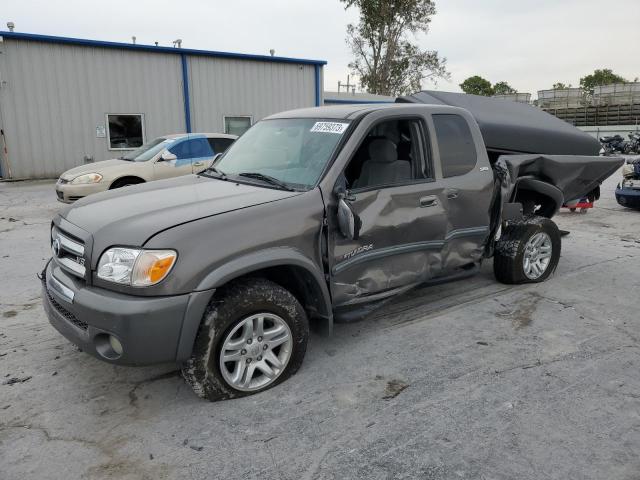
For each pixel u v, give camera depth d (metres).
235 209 3.25
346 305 3.83
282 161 3.99
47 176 16.75
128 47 17.23
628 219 9.68
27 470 2.68
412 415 3.16
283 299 3.36
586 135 6.04
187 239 2.98
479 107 5.75
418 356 3.94
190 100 18.78
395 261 4.05
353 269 3.77
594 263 6.50
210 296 3.01
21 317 4.71
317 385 3.51
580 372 3.70
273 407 3.24
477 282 5.70
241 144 4.62
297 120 4.35
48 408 3.26
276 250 3.28
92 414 3.20
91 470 2.69
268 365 3.43
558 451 2.82
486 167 4.72
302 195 3.49
